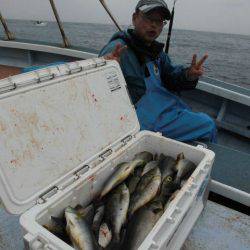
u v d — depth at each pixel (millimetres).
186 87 2742
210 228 1688
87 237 1271
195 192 1398
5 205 1138
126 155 1774
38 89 1296
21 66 5113
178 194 1342
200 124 2420
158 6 2244
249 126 3504
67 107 1434
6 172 1146
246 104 3281
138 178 1740
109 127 1688
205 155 1698
